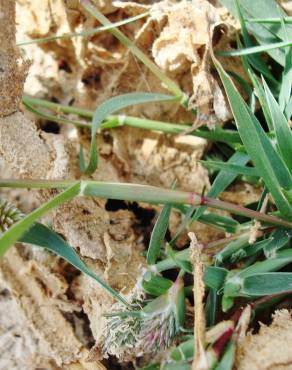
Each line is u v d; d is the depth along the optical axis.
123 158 0.26
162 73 0.24
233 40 0.25
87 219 0.23
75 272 0.25
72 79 0.27
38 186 0.20
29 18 0.26
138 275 0.22
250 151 0.20
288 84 0.23
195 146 0.26
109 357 0.23
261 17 0.24
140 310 0.20
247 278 0.20
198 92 0.24
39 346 0.25
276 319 0.20
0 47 0.22
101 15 0.24
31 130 0.23
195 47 0.24
